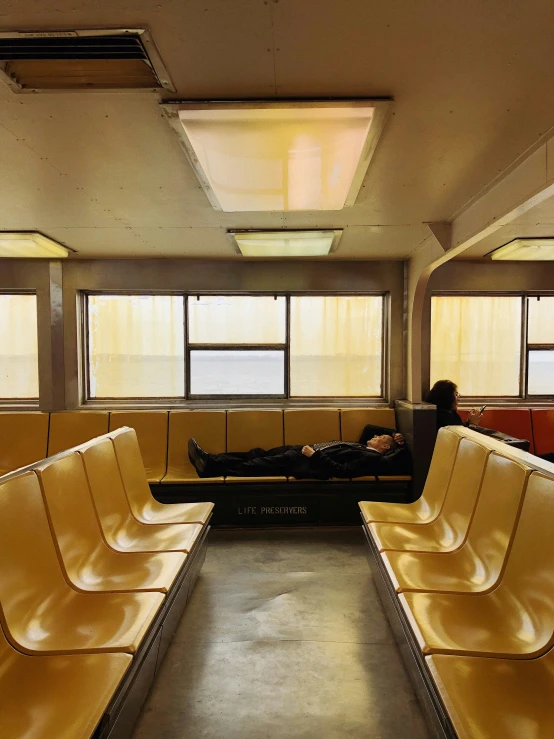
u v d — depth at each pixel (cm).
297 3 138
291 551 368
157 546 265
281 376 507
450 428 321
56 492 222
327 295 505
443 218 346
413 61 166
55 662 161
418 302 462
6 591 170
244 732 188
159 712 199
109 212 332
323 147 220
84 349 500
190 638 251
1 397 502
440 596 205
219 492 411
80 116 198
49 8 139
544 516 187
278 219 349
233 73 171
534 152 235
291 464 415
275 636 254
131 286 488
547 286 502
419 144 226
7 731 133
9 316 498
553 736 132
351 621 268
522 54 161
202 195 298
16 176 265
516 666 161
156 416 466
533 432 484
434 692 153
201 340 501
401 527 287
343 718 196
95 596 208
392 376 498
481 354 512
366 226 369
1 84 175
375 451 427
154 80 175
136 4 138
